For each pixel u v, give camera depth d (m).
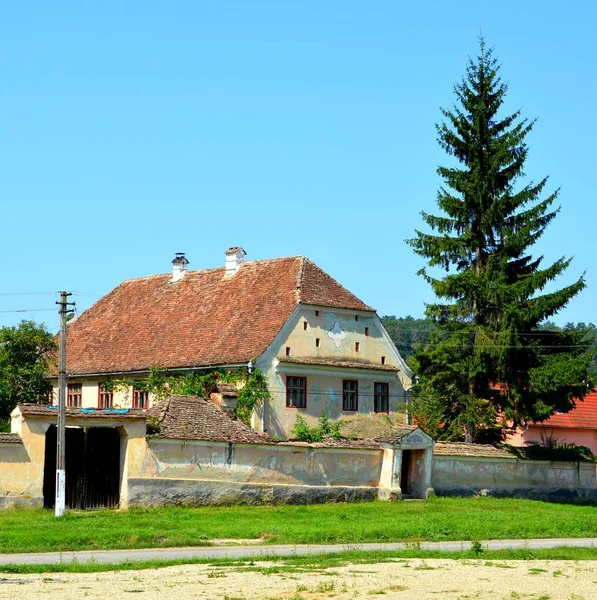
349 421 52.53
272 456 44.62
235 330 52.84
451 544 33.50
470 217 56.09
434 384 54.66
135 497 40.38
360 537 33.62
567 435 67.19
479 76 56.50
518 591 23.47
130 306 63.19
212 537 32.72
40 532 31.69
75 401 59.56
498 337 53.25
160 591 22.14
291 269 54.88
